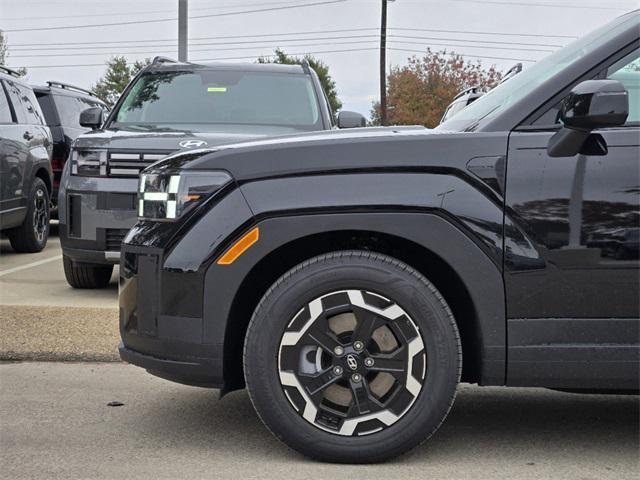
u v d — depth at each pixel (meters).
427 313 3.29
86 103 14.21
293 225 3.32
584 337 3.30
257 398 3.34
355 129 3.82
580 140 3.25
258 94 7.85
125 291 3.63
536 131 3.35
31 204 10.46
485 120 3.51
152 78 8.10
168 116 7.64
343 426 3.33
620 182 3.27
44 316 6.25
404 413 3.32
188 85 7.97
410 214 3.29
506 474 3.30
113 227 6.84
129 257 3.59
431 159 3.32
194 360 3.39
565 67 3.45
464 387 4.78
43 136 10.90
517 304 3.30
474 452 3.59
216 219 3.37
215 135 6.99
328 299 3.33
